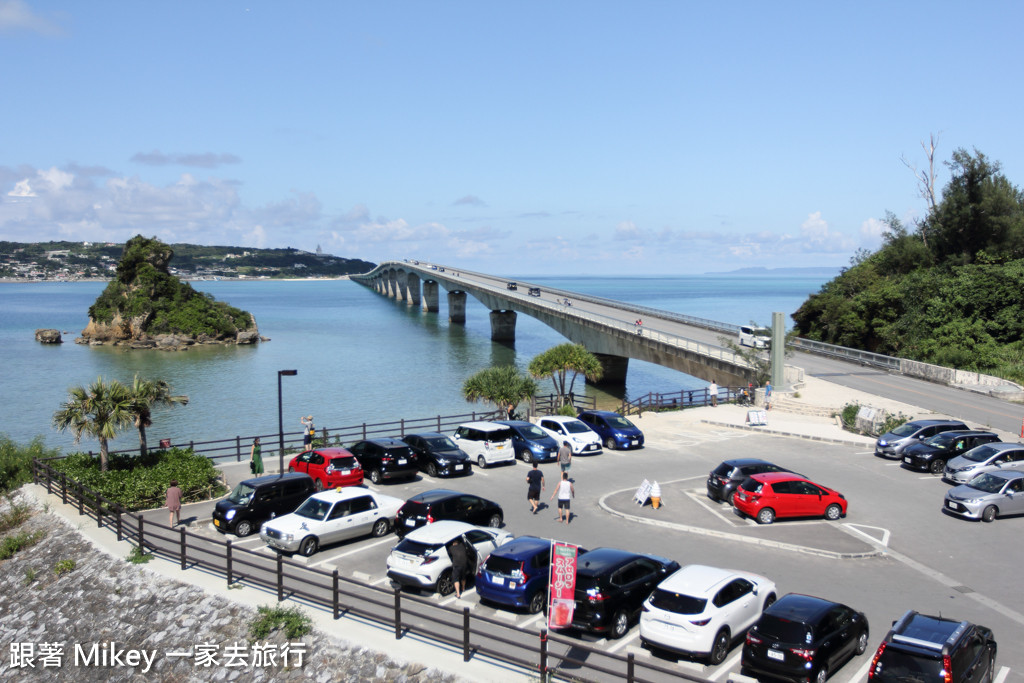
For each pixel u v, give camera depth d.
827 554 21.91
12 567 24.72
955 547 22.84
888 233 92.94
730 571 16.47
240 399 69.94
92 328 121.50
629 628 16.81
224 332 122.50
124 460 32.88
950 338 64.19
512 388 48.03
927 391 51.69
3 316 187.25
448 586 18.86
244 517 23.89
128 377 84.19
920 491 29.45
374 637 16.25
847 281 87.19
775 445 38.69
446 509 22.42
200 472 30.11
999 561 21.64
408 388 75.94
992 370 57.88
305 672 15.80
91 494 27.00
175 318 119.75
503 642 14.40
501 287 141.88
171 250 128.88
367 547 22.69
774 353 50.38
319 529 21.98
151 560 21.75
